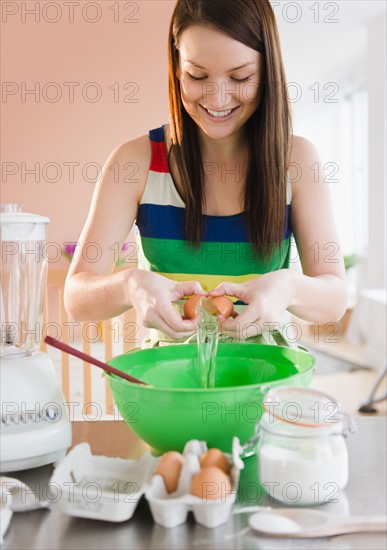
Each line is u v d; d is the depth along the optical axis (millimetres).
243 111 999
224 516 631
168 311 844
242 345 930
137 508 671
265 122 1043
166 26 2893
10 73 2865
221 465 663
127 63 2902
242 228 1131
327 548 588
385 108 4699
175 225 1150
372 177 4930
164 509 620
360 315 4738
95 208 1156
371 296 4004
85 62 2891
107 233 1137
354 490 704
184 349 928
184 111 1087
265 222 1109
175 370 903
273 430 679
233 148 1114
